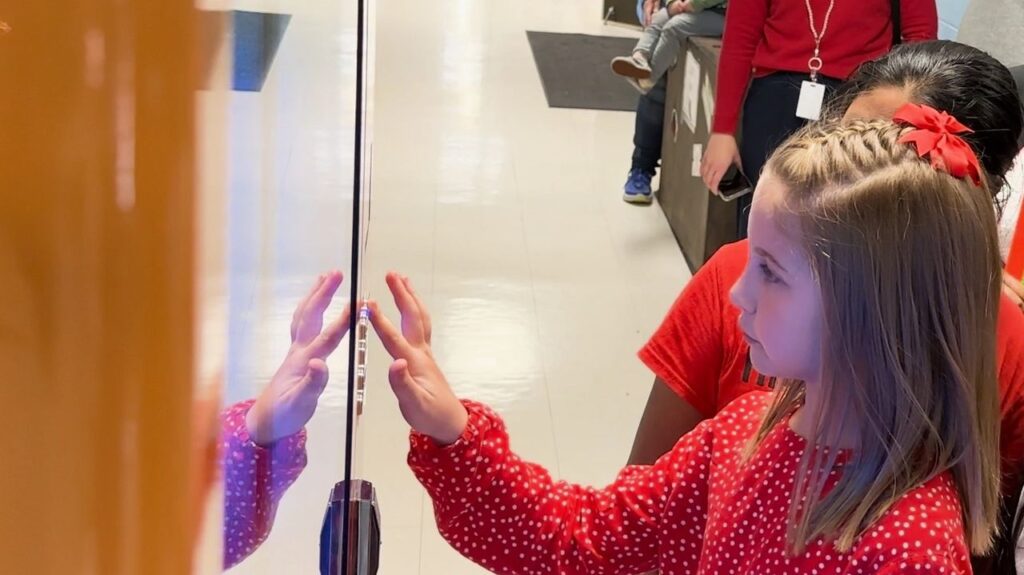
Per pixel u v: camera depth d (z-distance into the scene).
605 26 6.72
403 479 2.35
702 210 3.30
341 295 0.76
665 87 3.82
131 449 0.45
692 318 1.24
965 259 0.77
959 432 0.79
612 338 3.02
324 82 0.80
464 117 4.79
